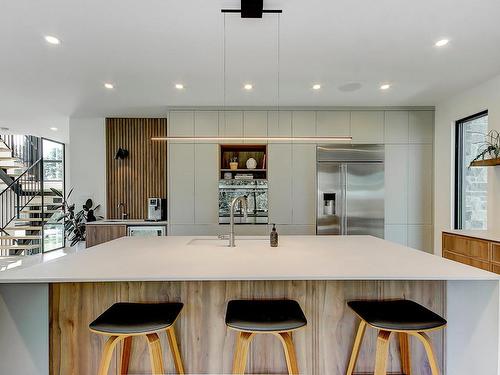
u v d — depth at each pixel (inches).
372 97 167.8
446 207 173.6
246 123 184.5
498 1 81.1
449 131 170.9
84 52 111.5
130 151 215.8
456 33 98.1
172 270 64.5
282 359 73.9
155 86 148.3
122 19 90.0
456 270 63.9
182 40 102.9
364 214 181.8
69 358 71.1
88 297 71.9
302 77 136.7
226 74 133.0
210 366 73.4
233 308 66.1
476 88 149.8
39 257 227.9
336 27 94.6
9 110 192.2
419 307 67.6
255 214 184.1
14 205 267.6
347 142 183.5
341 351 74.3
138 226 188.5
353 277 59.9
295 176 184.5
